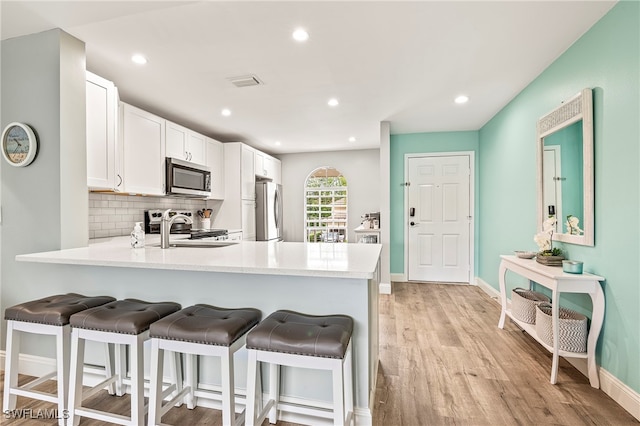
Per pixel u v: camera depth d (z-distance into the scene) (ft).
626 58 5.82
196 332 4.61
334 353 4.18
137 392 4.93
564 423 5.53
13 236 7.10
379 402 6.16
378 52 7.86
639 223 5.58
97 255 5.98
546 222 8.08
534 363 7.66
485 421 5.60
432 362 7.74
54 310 5.39
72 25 6.64
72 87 7.04
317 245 8.08
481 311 11.60
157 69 8.69
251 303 5.84
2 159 7.16
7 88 7.13
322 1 5.92
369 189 20.08
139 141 10.34
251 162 16.83
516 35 7.13
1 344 7.23
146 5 5.99
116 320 4.98
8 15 6.27
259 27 6.75
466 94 10.71
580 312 7.33
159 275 6.27
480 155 15.23
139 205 12.18
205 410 5.90
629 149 5.78
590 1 5.97
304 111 12.42
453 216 15.81
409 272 16.31
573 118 7.29
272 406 5.32
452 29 6.89
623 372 5.95
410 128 15.20
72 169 7.04
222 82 9.57
